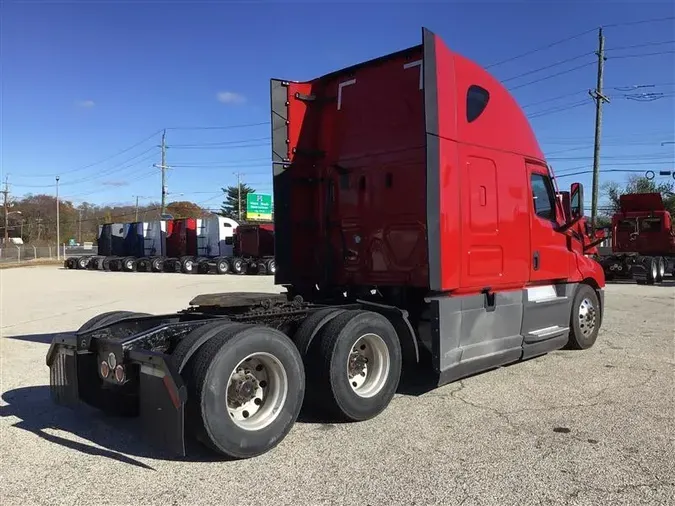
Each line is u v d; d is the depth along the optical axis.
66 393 5.07
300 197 7.31
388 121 6.58
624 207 25.00
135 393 4.68
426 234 5.61
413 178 6.30
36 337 10.29
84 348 4.94
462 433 4.90
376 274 6.65
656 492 3.71
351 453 4.47
